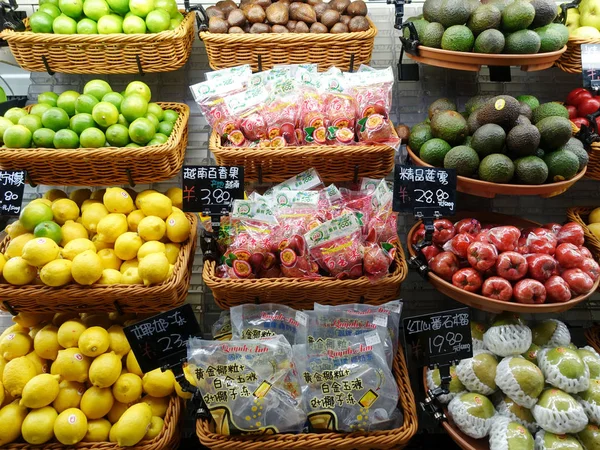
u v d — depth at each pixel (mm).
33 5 2332
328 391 1669
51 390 1660
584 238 2039
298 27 2023
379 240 1891
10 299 1771
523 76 2389
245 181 1996
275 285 1720
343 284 1730
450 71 2363
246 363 1656
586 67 2053
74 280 1742
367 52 2055
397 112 2357
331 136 1898
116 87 2363
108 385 1688
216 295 1852
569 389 1624
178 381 1684
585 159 1861
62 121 1877
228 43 1970
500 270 1675
